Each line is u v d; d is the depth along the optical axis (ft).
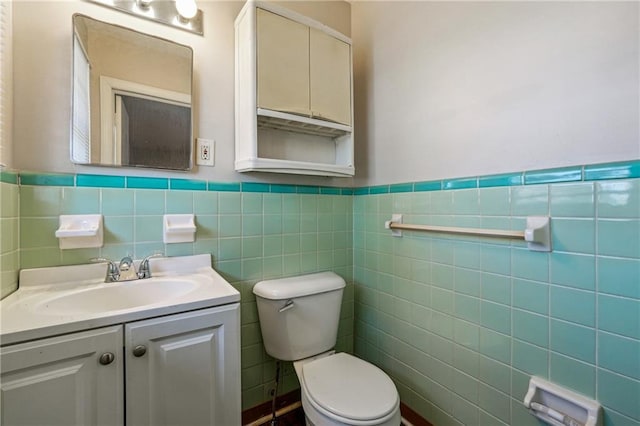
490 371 3.76
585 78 2.95
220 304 3.05
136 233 3.95
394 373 5.14
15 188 3.25
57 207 3.51
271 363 5.05
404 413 4.92
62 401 2.38
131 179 3.92
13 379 2.23
